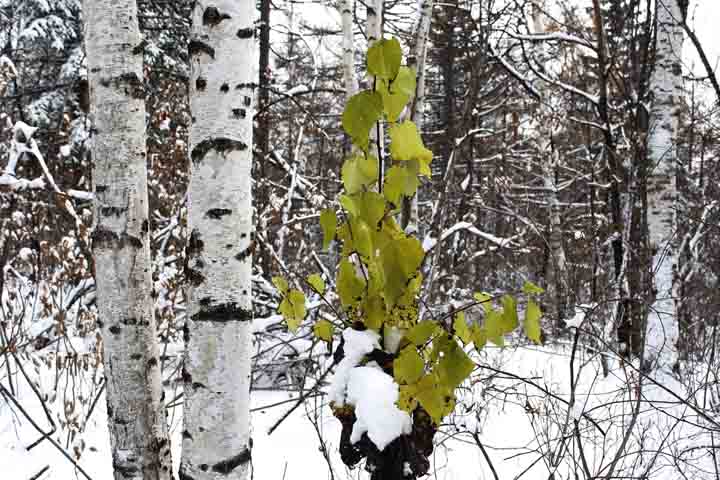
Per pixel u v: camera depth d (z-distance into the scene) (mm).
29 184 4766
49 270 5004
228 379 1785
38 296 4758
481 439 3936
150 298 2326
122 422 2248
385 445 1578
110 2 2246
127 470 2244
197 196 1815
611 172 7641
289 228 6434
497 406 4422
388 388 1653
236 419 1797
